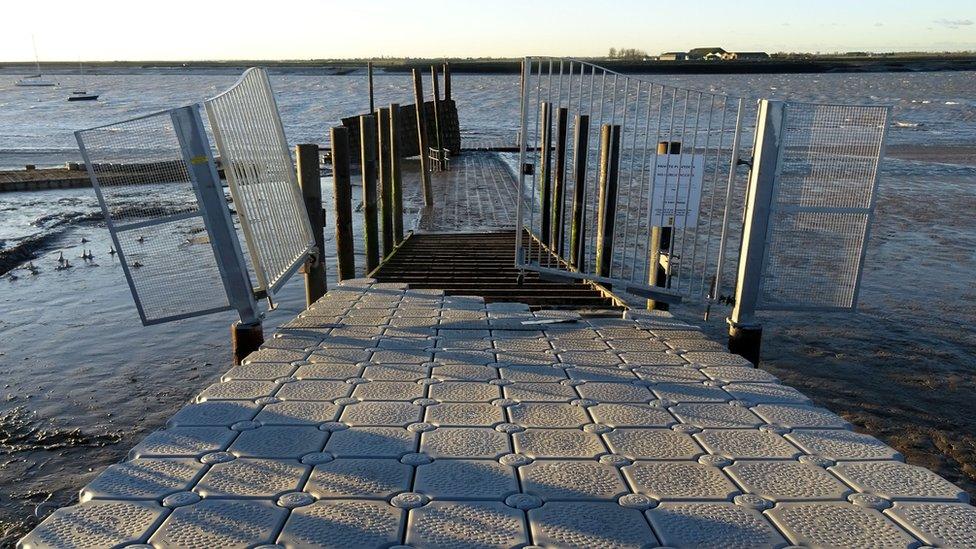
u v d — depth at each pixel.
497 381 4.26
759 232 5.44
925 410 7.36
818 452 3.28
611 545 2.45
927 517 2.66
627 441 3.38
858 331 9.84
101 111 76.69
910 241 15.48
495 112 70.56
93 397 7.66
